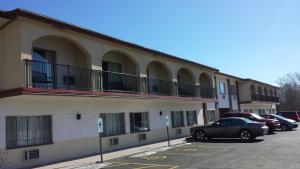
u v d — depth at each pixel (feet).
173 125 86.99
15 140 47.32
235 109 140.26
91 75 57.57
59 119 53.83
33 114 49.78
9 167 45.27
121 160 50.80
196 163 43.55
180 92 87.40
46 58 55.88
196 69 97.35
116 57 71.92
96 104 61.62
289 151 50.14
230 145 62.69
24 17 46.60
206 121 105.91
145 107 76.23
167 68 83.56
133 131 71.20
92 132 59.67
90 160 51.13
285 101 267.80
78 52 61.26
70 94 50.96
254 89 162.71
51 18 49.88
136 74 71.77
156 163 45.83
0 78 47.44
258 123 69.87
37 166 47.62
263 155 47.24
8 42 47.78
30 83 46.34
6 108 46.19
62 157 53.16
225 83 132.57
